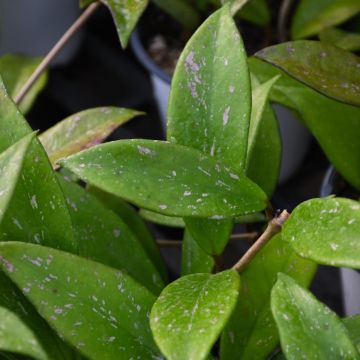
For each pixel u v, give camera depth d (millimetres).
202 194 534
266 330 584
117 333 527
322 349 483
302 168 906
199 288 522
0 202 496
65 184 620
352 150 674
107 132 651
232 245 836
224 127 551
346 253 489
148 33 924
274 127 672
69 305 519
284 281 494
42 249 521
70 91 1037
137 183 524
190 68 554
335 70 620
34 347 490
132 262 618
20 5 972
